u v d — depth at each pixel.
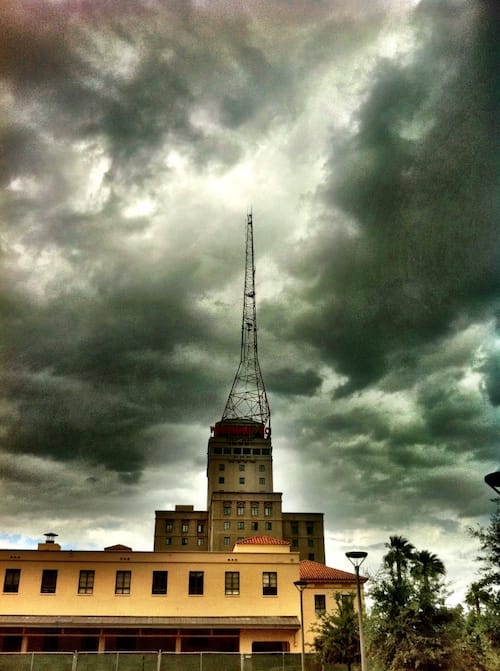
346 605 43.72
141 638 52.81
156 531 137.00
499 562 21.28
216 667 42.44
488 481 18.39
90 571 52.22
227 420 151.62
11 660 41.34
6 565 51.84
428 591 30.23
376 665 28.92
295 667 42.94
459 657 28.08
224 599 52.25
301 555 135.75
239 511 135.38
